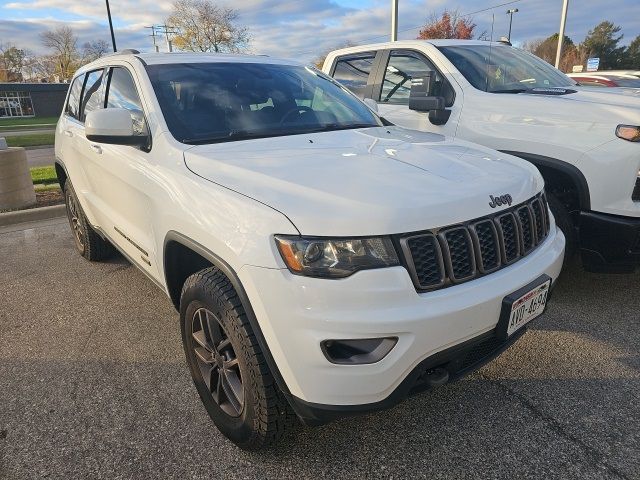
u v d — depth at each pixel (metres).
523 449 2.34
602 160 3.43
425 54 4.79
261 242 1.93
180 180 2.44
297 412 1.99
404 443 2.39
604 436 2.40
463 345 2.02
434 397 2.73
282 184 2.10
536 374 2.92
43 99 51.78
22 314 3.84
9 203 6.95
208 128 2.85
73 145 4.23
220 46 47.22
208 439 2.45
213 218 2.16
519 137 3.86
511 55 5.06
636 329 3.38
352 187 2.05
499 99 4.10
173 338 3.42
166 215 2.49
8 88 49.38
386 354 1.85
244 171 2.26
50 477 2.22
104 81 3.80
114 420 2.59
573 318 3.54
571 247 3.70
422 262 1.93
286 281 1.86
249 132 2.90
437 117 4.28
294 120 3.14
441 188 2.11
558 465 2.24
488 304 2.03
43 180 9.20
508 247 2.25
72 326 3.62
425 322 1.87
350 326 1.80
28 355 3.24
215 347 2.34
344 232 1.85
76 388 2.87
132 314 3.79
